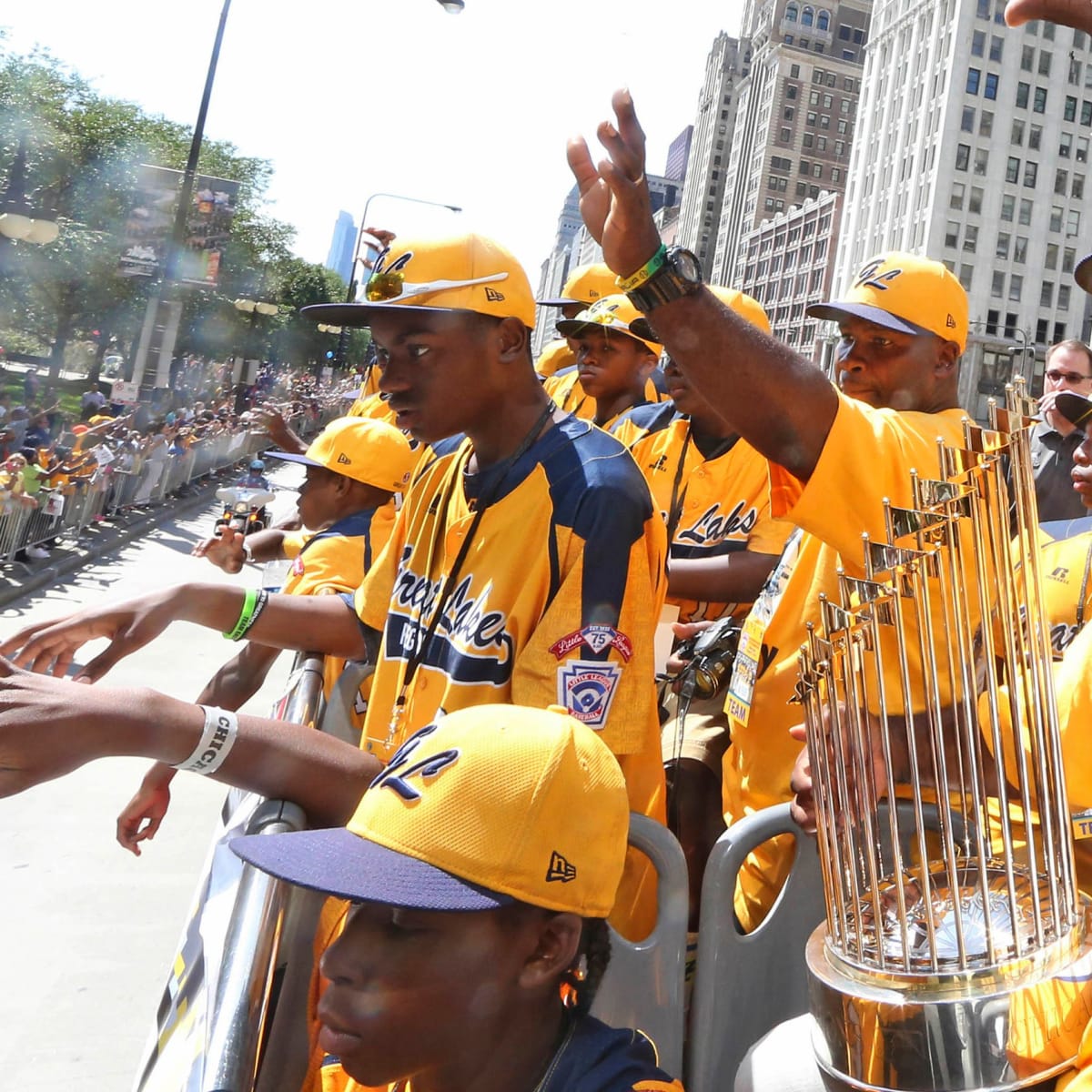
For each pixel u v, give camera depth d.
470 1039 1.17
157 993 4.02
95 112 33.78
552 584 1.84
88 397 26.03
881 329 2.23
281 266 51.75
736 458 3.11
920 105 83.75
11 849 5.25
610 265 1.45
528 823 1.14
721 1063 1.75
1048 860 1.24
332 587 3.34
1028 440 1.30
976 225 80.75
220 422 27.36
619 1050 1.26
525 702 1.80
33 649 2.06
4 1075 3.42
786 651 2.28
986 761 1.56
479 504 1.96
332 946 1.20
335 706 2.87
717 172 145.12
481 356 1.97
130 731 1.53
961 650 1.28
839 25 127.00
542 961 1.18
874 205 89.56
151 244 28.28
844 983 1.24
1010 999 1.16
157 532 18.03
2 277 33.69
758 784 2.29
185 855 5.33
